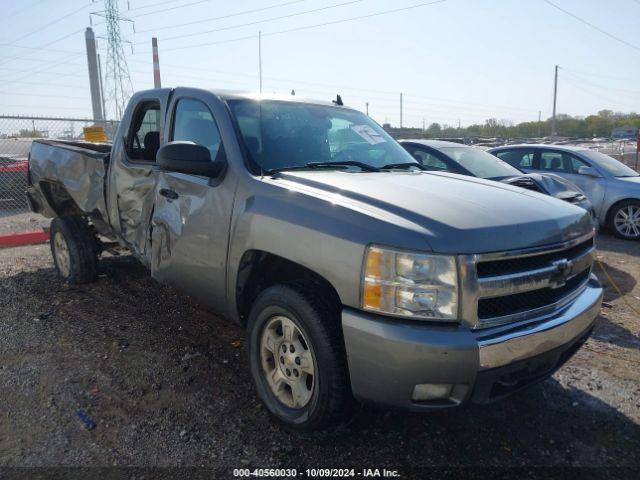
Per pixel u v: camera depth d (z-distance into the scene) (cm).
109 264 621
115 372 366
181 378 359
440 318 240
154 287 552
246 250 308
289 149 355
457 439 299
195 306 500
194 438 292
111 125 1509
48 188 573
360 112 457
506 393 263
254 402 331
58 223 557
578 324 283
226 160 338
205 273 346
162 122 407
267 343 310
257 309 309
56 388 342
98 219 502
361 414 319
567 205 323
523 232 262
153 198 401
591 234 319
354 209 266
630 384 368
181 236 364
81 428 299
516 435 304
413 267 240
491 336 243
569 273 287
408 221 254
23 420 305
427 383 239
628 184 923
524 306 265
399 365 238
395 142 442
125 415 313
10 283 568
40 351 397
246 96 383
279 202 295
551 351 268
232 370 373
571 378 376
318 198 281
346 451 285
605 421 321
